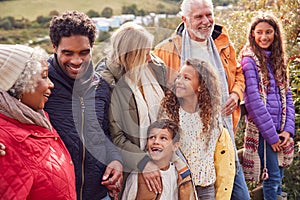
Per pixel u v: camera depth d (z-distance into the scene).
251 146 3.70
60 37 2.41
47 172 2.13
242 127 4.64
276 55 3.67
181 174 2.54
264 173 3.68
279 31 3.67
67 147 2.43
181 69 2.49
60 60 2.44
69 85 2.46
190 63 2.50
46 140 2.20
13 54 2.15
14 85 2.16
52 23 2.45
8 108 2.10
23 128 2.13
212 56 3.25
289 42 5.17
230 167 2.85
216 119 2.64
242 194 3.26
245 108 3.67
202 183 2.72
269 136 3.59
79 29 2.41
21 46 2.22
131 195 2.44
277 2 5.63
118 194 2.47
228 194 2.83
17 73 2.14
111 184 2.40
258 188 4.04
